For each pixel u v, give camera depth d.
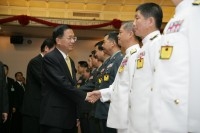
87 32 11.53
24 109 4.13
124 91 2.47
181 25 1.66
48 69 2.90
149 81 1.96
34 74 4.09
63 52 3.10
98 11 10.71
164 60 1.68
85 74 6.43
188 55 1.60
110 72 3.23
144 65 2.02
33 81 4.14
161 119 1.63
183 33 1.64
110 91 2.90
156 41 1.94
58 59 2.95
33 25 10.54
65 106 2.89
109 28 10.77
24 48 12.31
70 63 3.21
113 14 10.74
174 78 1.61
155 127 1.66
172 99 1.60
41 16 10.57
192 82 1.59
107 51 3.48
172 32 1.70
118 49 3.40
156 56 1.80
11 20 10.19
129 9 10.66
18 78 9.05
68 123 2.89
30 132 4.09
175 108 1.59
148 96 1.95
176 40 1.65
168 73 1.64
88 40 12.66
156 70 1.73
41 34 11.99
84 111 4.48
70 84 2.88
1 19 10.22
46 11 10.59
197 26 1.62
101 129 3.22
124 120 2.44
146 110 1.95
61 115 2.87
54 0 10.30
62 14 10.65
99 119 3.24
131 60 2.44
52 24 10.46
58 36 3.03
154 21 2.15
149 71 1.96
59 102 2.88
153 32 2.14
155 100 1.68
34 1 10.31
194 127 1.58
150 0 10.34
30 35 12.17
